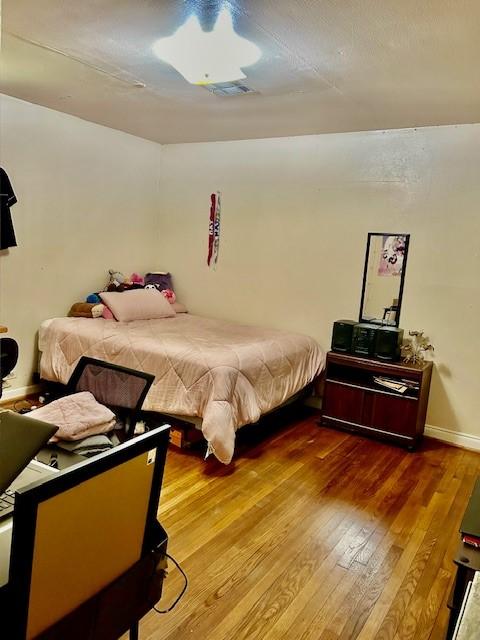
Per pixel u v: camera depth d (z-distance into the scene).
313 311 4.34
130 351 3.47
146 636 1.72
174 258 5.14
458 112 3.27
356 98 3.08
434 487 3.00
